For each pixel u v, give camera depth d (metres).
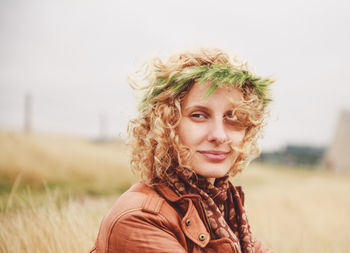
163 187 1.06
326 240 2.81
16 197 2.07
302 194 6.48
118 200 1.03
